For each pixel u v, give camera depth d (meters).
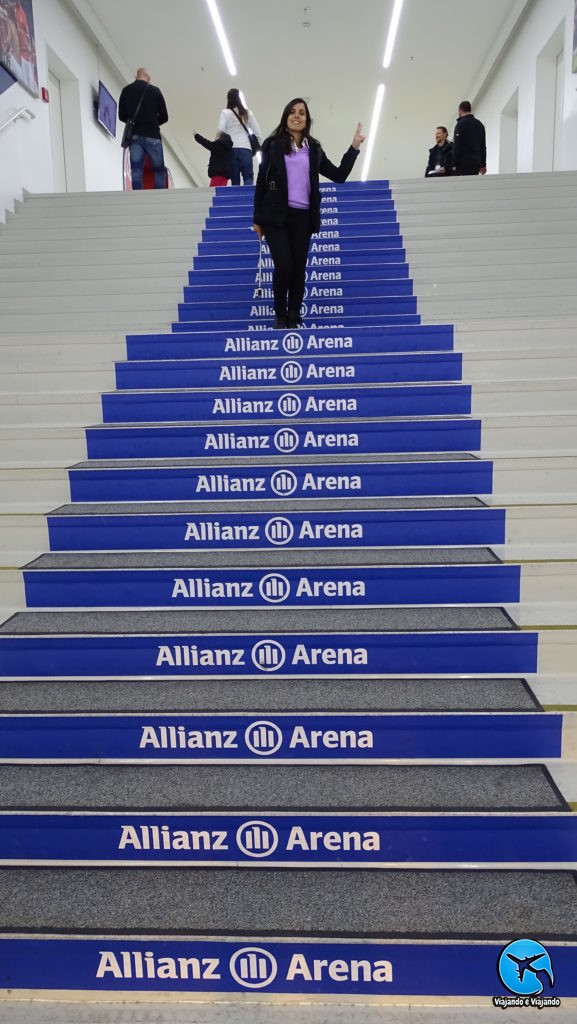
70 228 5.64
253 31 9.02
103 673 2.31
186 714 2.08
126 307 4.65
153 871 1.88
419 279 4.64
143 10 8.40
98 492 2.97
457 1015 1.61
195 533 2.74
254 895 1.78
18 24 6.49
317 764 2.08
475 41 9.47
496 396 3.31
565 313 4.30
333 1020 1.61
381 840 1.87
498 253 4.85
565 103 7.55
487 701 2.10
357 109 12.08
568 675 2.22
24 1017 1.64
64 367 3.70
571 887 1.78
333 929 1.67
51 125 8.16
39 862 1.91
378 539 2.71
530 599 2.47
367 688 2.20
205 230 5.47
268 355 3.86
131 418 3.43
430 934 1.65
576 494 2.85
